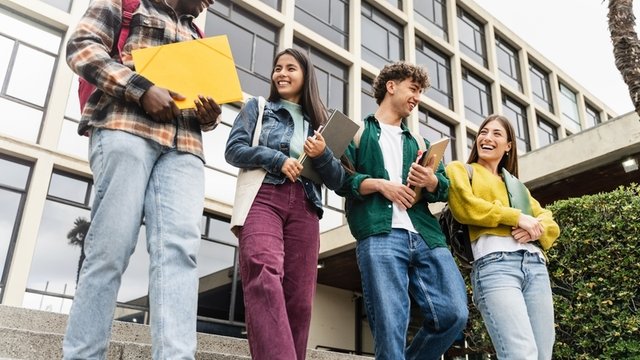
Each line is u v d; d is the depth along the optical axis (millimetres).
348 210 2623
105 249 1651
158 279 1696
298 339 2217
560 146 7094
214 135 11523
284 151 2451
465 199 2684
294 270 2273
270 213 2260
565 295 3848
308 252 2320
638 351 3314
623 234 3633
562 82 24531
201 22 12016
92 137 1869
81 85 2037
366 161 2652
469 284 4395
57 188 9531
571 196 7898
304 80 2689
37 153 9320
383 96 2979
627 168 6539
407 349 2521
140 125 1847
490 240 2654
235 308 10727
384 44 16891
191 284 1732
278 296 1989
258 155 2299
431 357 2410
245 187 2320
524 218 2607
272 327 1915
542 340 2514
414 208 2564
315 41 14312
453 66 18781
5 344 2666
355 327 13461
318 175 2432
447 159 17078
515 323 2408
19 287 8453
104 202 1699
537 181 7395
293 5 14195
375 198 2490
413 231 2473
